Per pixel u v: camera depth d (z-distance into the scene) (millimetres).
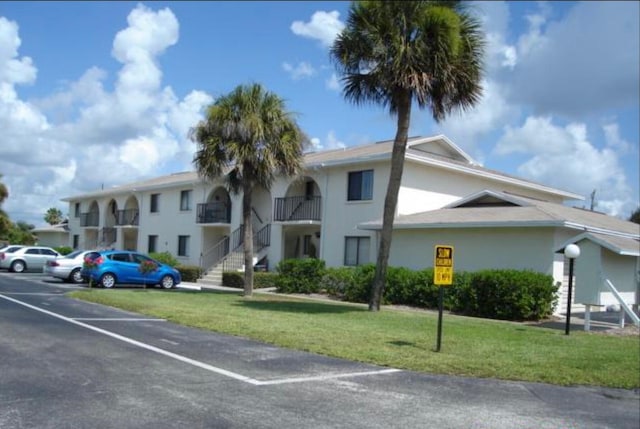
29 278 28234
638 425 6684
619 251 14875
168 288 25156
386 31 15609
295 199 29188
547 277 17844
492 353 10227
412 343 10992
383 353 9797
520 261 20000
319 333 11742
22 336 10281
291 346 10250
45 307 14984
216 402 6566
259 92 20812
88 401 6371
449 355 9883
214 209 35000
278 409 6418
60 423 5590
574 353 10656
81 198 51094
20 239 56781
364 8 15953
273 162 20500
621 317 15852
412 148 27234
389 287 20953
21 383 7000
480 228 21062
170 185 38344
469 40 15922
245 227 21312
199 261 35875
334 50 16625
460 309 18984
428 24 15383
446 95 16156
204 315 14086
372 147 28656
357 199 25984
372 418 6270
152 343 10133
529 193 30797
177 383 7352
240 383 7496
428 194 25484
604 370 9273
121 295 18984
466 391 7707
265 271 29453
